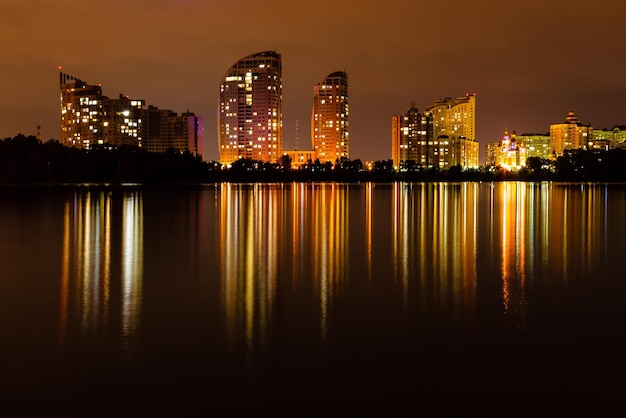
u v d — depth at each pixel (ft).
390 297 95.50
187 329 77.25
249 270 120.57
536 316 83.71
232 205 336.29
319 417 53.31
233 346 70.49
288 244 163.02
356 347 70.08
